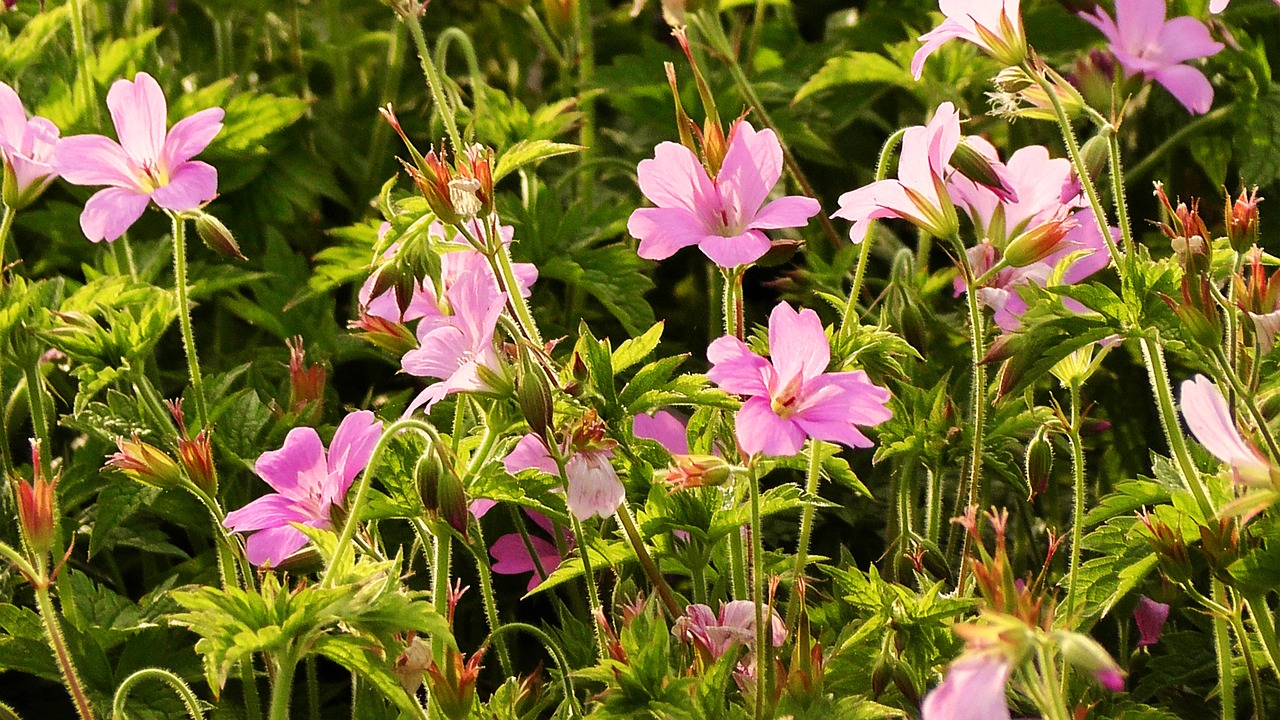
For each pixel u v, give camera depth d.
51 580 0.79
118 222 0.84
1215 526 0.80
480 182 0.80
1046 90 0.82
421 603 0.77
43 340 0.87
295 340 0.97
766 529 0.93
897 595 0.81
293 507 0.81
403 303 0.81
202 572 0.90
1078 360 0.82
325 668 0.93
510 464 0.80
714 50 0.97
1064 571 0.90
